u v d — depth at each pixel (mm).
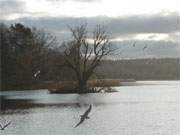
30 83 152000
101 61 136125
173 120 67500
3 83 151750
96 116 73688
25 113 79375
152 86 192625
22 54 152875
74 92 137875
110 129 58969
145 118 70125
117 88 171875
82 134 55531
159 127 60406
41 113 78938
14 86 153000
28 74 151875
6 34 156125
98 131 57812
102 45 135750
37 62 151875
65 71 149750
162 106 92562
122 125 62469
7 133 56281
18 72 152250
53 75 150375
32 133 56344
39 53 152250
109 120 67938
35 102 104500
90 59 136500
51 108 89062
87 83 146625
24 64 151875
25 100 111438
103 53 135625
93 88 140875
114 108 88250
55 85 147875
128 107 90375
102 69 151875
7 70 152125
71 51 136750
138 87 182000
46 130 58594
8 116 74562
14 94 137000
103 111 82125
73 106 93250
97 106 93125
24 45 155750
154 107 90062
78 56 136500
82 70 138500
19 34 156250
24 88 152500
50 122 66062
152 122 65125
